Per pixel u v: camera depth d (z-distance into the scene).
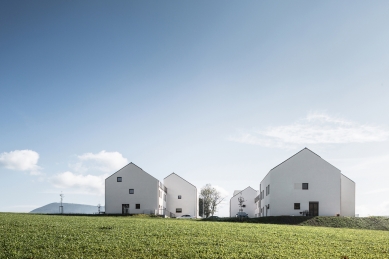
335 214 53.16
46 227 23.98
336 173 54.03
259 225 31.84
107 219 33.94
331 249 19.33
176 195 78.06
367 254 18.39
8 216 33.25
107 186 67.00
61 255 16.66
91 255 16.81
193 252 17.59
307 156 54.69
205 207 103.62
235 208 94.88
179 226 27.12
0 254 16.56
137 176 67.06
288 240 21.81
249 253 17.81
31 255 16.55
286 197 54.06
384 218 46.22
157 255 17.02
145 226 26.34
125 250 17.73
